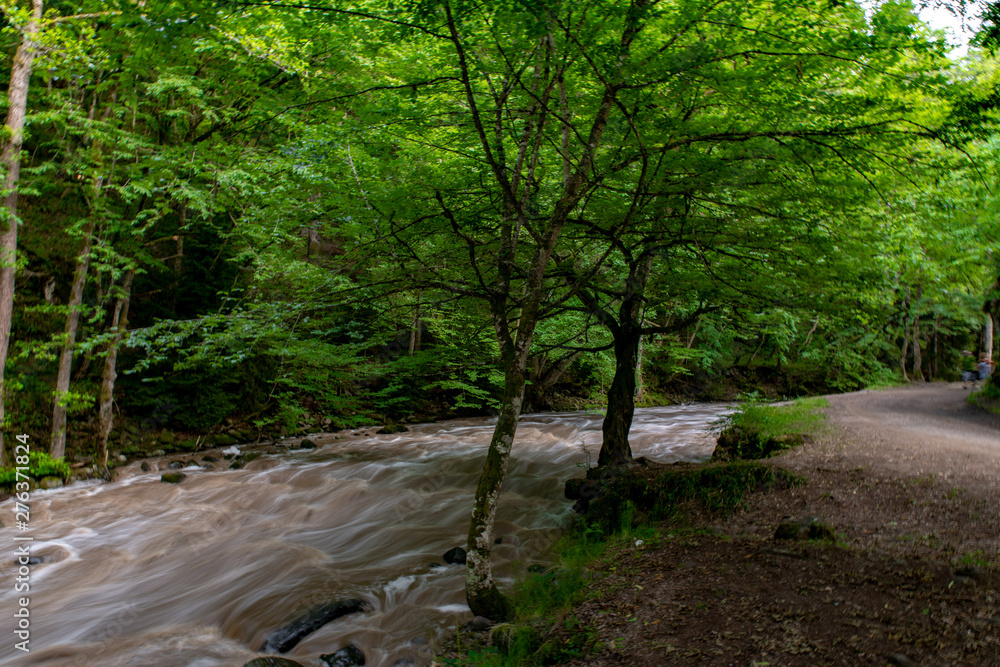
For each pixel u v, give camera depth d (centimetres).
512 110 659
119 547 804
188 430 1559
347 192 734
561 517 859
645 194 627
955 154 720
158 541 822
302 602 603
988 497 613
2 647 541
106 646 545
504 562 704
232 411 1659
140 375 1532
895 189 755
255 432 1662
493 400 1878
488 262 780
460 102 706
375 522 895
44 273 1397
